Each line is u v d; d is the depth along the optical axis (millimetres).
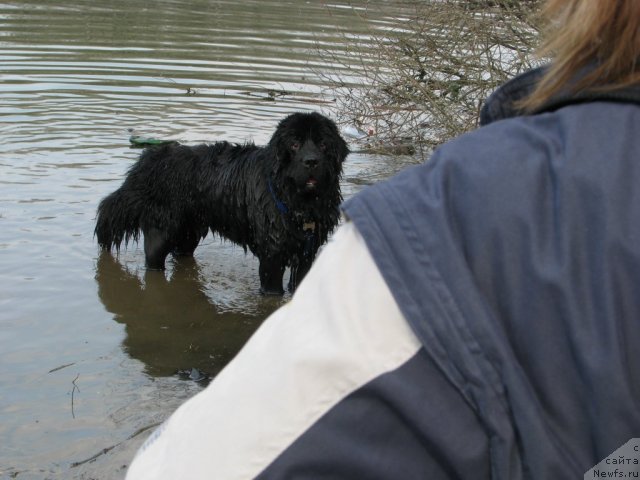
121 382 4953
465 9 8789
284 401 1120
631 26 1128
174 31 16547
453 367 1085
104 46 14977
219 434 1161
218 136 10148
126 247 7293
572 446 1074
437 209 1130
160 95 12039
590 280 1069
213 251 7648
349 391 1103
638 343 1052
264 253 6574
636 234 1066
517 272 1099
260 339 1225
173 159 7066
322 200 6480
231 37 16125
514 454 1075
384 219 1143
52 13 17938
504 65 9727
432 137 10070
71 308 6066
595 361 1040
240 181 6672
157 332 5793
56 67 13352
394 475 1105
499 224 1111
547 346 1077
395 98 9500
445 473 1107
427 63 9023
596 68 1167
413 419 1083
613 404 1032
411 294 1102
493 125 1217
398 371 1091
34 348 5367
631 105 1148
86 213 7840
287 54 14773
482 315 1082
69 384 4879
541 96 1219
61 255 6980
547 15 1276
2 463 3975
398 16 14125
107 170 8953
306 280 1213
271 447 1121
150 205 7020
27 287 6344
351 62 11742
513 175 1132
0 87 12008
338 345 1104
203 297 6516
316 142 6301
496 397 1076
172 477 1188
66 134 10070
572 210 1096
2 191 8211
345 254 1162
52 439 4227
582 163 1110
